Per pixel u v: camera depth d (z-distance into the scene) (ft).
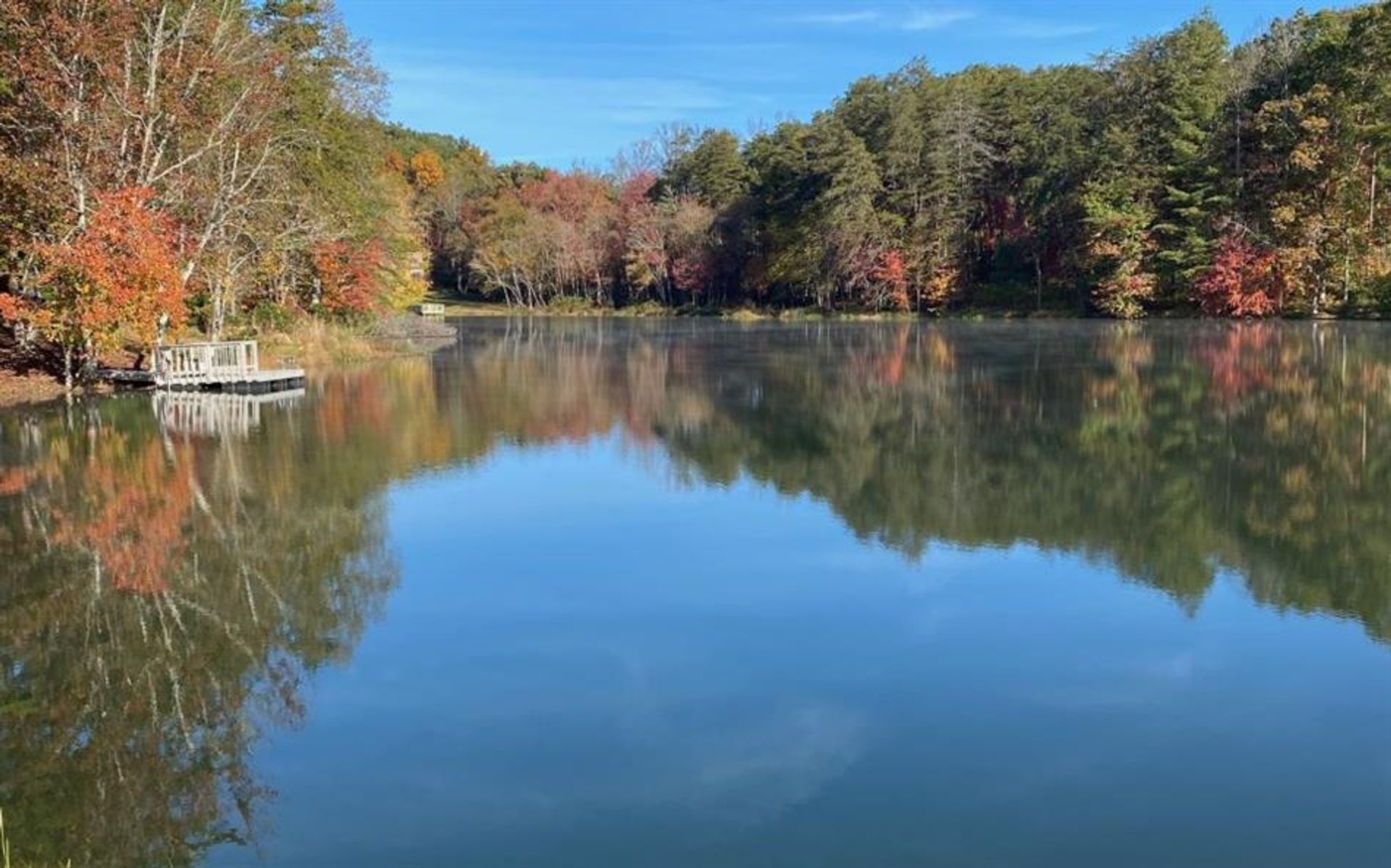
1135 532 34.88
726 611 27.32
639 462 49.83
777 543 34.37
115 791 18.24
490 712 21.18
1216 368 86.89
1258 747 18.99
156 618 27.37
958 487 42.86
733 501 40.83
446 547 34.06
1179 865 15.19
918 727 20.07
